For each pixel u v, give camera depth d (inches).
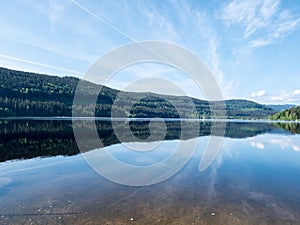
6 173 330.6
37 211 205.0
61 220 189.6
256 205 228.1
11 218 191.0
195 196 249.6
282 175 343.0
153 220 193.0
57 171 343.3
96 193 252.5
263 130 1337.4
